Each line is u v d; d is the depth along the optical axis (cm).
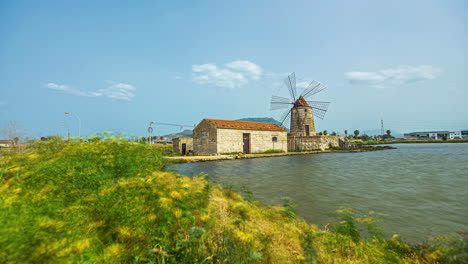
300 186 1089
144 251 255
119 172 473
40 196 284
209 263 288
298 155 3322
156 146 725
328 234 489
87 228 247
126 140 630
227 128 3106
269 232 414
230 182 1176
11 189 305
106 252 223
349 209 716
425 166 1789
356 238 477
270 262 311
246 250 307
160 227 281
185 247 285
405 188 1030
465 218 641
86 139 621
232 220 394
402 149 4575
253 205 625
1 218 197
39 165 407
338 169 1711
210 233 338
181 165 2044
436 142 8444
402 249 443
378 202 809
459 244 396
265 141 3550
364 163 2116
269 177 1349
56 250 189
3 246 167
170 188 360
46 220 217
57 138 676
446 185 1081
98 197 312
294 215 574
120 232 256
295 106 4584
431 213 687
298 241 405
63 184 349
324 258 365
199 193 425
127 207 285
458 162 2000
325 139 4338
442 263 376
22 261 167
